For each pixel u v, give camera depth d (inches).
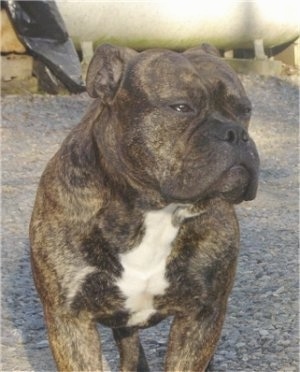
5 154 546.6
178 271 214.1
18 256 370.9
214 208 214.1
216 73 207.0
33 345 283.0
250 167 199.9
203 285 215.5
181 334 220.2
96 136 213.9
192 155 201.0
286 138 618.5
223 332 284.0
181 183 202.1
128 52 216.2
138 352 253.8
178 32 763.4
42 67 679.1
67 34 684.7
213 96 204.7
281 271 339.9
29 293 330.0
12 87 674.2
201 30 776.3
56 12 673.0
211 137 199.6
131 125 207.8
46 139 584.1
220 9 778.2
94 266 211.2
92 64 217.0
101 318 219.6
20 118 624.7
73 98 674.2
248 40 820.6
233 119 205.9
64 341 213.9
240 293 317.7
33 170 514.3
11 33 671.1
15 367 265.7
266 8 807.7
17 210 437.7
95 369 215.2
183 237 213.0
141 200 209.6
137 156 207.2
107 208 210.7
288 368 258.1
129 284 213.2
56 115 636.7
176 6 751.1
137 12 731.4
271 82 783.1
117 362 272.1
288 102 731.4
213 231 214.2
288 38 842.8
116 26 727.1
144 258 212.1
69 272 211.6
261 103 722.8
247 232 397.1
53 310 214.5
